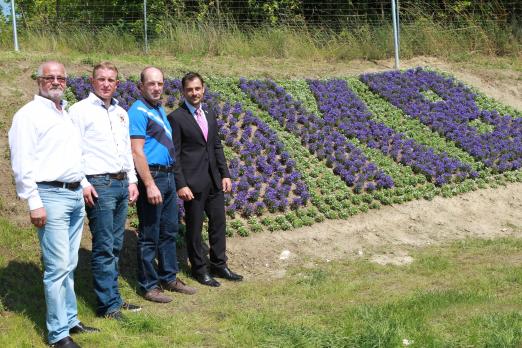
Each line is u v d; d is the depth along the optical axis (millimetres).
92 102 6328
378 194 10375
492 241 9297
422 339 5602
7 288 6613
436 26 16766
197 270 7742
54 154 5590
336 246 9148
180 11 17484
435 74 14578
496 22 17109
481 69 15398
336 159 11039
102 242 6379
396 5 15844
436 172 11172
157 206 7039
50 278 5633
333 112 12195
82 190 5895
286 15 17375
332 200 10008
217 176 7859
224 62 14242
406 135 12172
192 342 5832
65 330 5676
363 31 16297
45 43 14219
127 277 7594
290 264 8562
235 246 8812
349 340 5680
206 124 7738
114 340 5836
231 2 17719
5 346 5512
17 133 5418
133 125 6926
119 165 6387
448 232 9875
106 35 15031
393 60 15688
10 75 11227
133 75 12031
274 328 6062
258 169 10352
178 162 7492
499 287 7109
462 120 12953
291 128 11492
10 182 8703
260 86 12594
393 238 9547
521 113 13766
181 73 12695
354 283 7508
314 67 14648
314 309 6668
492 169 11633
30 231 7789
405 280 7594
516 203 10875
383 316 6160
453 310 6301
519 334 5637
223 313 6613
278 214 9617
